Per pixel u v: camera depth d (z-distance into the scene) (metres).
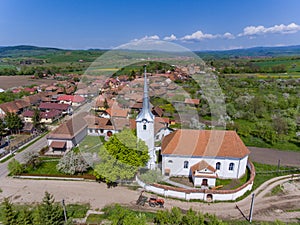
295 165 49.72
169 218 28.50
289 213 34.62
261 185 41.84
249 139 64.62
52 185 41.84
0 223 29.33
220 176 42.53
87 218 32.97
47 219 28.91
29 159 47.41
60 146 54.84
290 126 72.75
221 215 33.75
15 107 87.06
